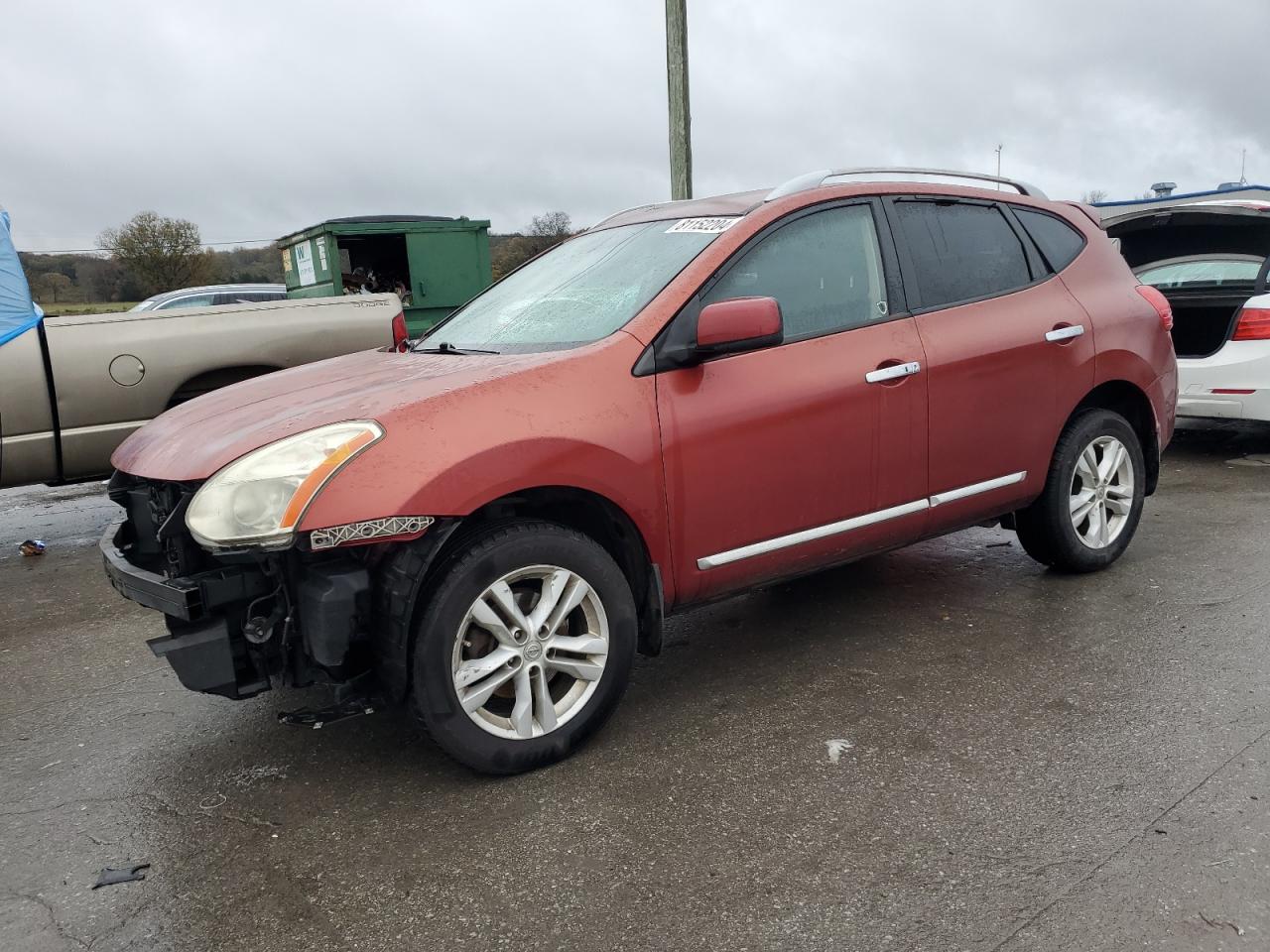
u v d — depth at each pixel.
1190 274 7.91
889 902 2.29
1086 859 2.42
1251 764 2.83
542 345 3.33
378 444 2.66
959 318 3.87
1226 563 4.75
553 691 3.12
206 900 2.45
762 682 3.62
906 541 3.89
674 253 3.48
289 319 6.39
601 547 3.04
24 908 2.44
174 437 3.08
